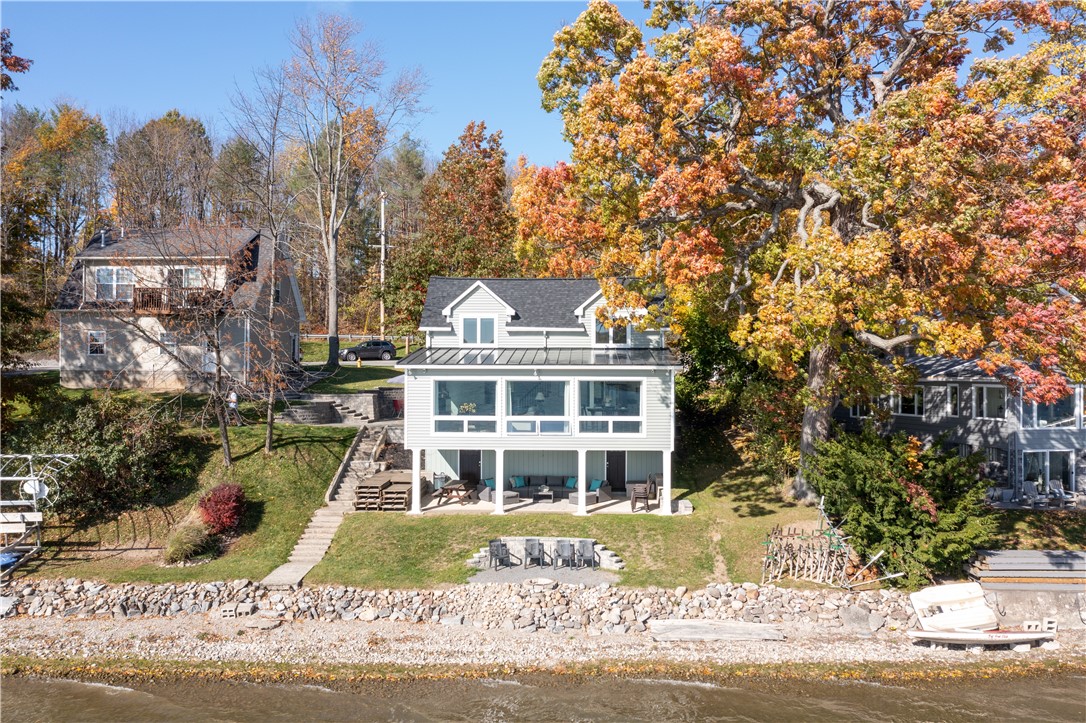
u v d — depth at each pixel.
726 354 34.69
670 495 30.17
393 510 29.72
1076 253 20.80
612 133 25.52
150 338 33.38
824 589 24.39
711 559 26.02
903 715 18.48
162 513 28.94
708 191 24.97
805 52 26.25
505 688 19.91
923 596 23.27
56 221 67.69
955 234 21.36
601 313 26.92
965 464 25.02
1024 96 23.31
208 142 83.19
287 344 45.41
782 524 27.72
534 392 30.00
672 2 28.84
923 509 23.81
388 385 43.81
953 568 24.98
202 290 32.16
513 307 33.88
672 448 29.25
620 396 29.83
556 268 29.30
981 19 26.62
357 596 24.44
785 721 18.16
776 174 29.09
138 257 39.69
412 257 46.56
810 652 21.73
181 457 31.73
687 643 22.27
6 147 58.00
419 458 29.70
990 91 23.28
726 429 36.69
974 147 21.55
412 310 45.62
